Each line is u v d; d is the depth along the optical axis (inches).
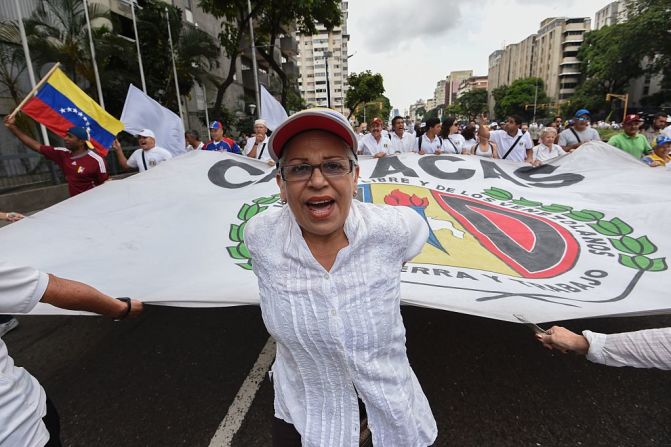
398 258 47.3
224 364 119.4
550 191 165.5
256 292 90.0
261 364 118.6
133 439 91.1
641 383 105.3
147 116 268.7
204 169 173.8
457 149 276.2
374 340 44.9
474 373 111.4
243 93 1304.1
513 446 85.6
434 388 105.4
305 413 49.1
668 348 54.8
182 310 157.2
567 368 112.5
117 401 104.3
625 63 2332.7
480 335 130.7
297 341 45.5
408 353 122.1
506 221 138.9
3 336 143.3
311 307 44.2
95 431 93.7
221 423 95.0
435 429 56.1
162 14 700.0
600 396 100.7
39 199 358.9
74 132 185.3
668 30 1942.7
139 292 96.0
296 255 44.3
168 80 724.0
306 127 42.5
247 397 103.7
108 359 124.7
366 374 45.7
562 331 64.5
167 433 92.5
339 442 47.6
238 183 170.2
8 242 125.3
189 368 118.2
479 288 91.7
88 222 137.3
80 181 190.7
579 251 116.0
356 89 2306.8
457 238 126.8
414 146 278.4
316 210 43.4
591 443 85.9
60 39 522.3
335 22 824.3
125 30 771.4
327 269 46.1
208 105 1038.4
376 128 255.9
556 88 4119.1
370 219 45.7
